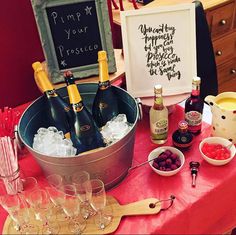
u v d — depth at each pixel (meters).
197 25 1.40
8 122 1.03
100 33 1.12
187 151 1.00
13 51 1.27
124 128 0.94
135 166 0.96
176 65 1.11
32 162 1.03
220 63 2.31
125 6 1.88
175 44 1.09
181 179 0.92
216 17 2.06
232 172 0.93
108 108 1.03
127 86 1.10
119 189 0.91
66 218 0.85
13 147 0.94
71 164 0.81
